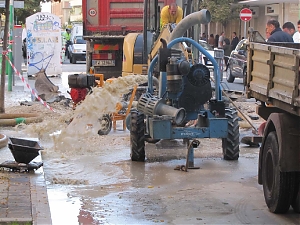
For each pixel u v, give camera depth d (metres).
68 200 8.15
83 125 12.34
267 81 7.66
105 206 7.87
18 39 23.38
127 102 13.74
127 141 12.52
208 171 9.95
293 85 6.61
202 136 10.11
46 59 27.64
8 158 10.23
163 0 18.77
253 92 8.41
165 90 10.34
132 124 10.66
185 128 10.05
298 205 7.29
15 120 14.18
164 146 12.05
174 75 9.98
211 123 10.12
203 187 8.88
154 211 7.65
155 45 13.34
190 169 10.09
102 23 20.72
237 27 47.00
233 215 7.45
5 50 14.91
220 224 7.07
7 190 8.03
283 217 7.34
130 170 10.02
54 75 28.23
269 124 7.45
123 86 13.66
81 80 14.66
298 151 6.95
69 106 16.98
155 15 15.89
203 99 10.32
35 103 17.31
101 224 7.11
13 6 23.27
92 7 20.66
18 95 20.06
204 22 11.16
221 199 8.20
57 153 11.30
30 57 27.38
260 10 41.91
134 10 20.67
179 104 10.27
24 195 7.79
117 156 11.15
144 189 8.77
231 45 39.97
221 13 43.22
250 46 8.46
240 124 14.29
